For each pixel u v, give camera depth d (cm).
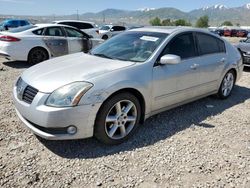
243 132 428
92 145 368
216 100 580
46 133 331
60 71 367
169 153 355
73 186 287
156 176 308
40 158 334
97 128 349
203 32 507
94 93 332
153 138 395
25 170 309
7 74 764
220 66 533
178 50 446
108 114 354
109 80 347
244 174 318
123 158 341
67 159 334
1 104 502
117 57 426
